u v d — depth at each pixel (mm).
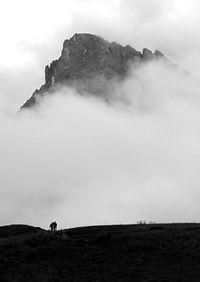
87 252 68562
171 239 70688
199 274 61000
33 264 64938
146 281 59656
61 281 61156
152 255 66688
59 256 67625
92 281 60719
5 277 60812
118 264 64750
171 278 60219
